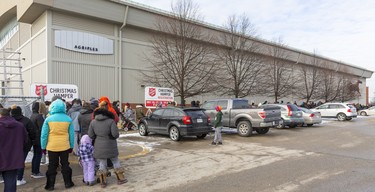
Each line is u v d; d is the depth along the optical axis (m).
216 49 23.94
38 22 20.83
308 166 7.84
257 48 27.77
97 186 6.28
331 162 8.34
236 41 25.20
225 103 15.41
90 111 7.54
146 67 24.48
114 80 22.55
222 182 6.40
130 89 23.52
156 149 10.84
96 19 21.48
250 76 26.81
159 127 13.77
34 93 14.07
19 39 25.27
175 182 6.48
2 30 31.62
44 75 19.73
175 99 26.66
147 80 23.56
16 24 26.48
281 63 32.75
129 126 17.30
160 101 18.08
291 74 37.09
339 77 48.38
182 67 20.33
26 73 23.19
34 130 6.39
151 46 24.41
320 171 7.27
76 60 20.55
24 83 23.55
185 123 12.69
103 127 6.15
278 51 32.66
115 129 6.18
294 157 9.12
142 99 24.17
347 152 9.98
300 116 18.62
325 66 44.38
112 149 6.21
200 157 9.27
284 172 7.20
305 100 44.81
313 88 40.94
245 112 14.47
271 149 10.64
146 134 14.66
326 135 14.89
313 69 42.06
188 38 20.81
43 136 5.98
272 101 40.19
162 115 13.73
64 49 20.00
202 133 13.27
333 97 44.41
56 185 6.36
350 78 52.38
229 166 7.96
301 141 12.72
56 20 19.69
